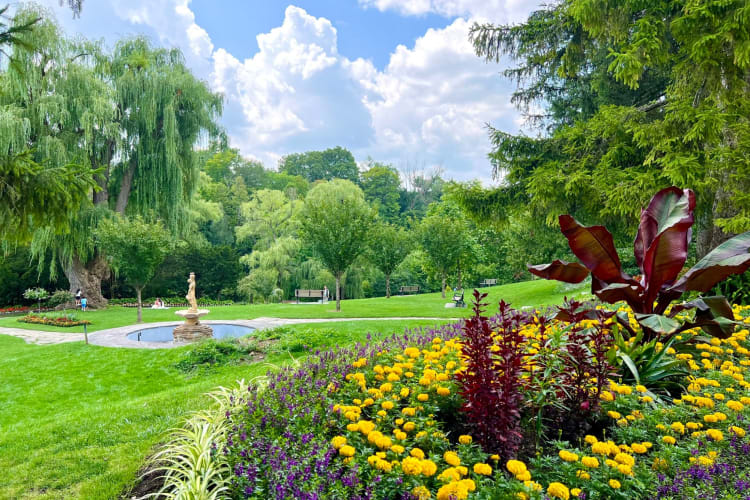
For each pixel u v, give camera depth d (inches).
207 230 1595.7
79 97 735.7
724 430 103.0
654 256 152.4
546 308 290.4
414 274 1536.7
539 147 491.2
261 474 93.4
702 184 290.2
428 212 1348.4
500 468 94.9
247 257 1273.4
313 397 124.5
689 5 286.7
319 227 676.7
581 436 110.0
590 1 341.1
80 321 671.8
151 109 837.8
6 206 205.8
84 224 784.9
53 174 215.9
